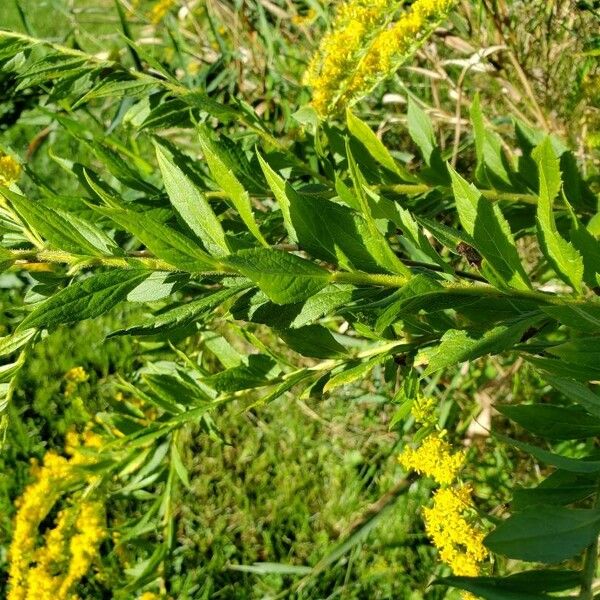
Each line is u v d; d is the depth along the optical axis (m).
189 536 1.27
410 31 0.67
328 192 0.70
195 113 0.75
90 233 0.38
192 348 0.96
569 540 0.29
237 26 1.14
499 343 0.41
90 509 0.95
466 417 1.06
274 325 0.41
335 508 1.20
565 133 0.90
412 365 0.54
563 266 0.41
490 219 0.41
